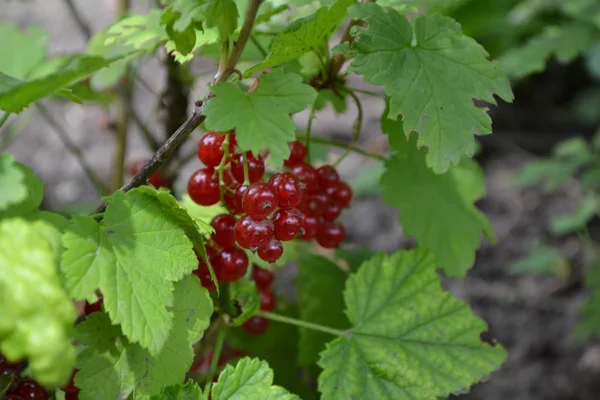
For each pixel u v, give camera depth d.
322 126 1.01
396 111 0.47
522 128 1.12
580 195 1.00
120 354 0.46
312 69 0.51
